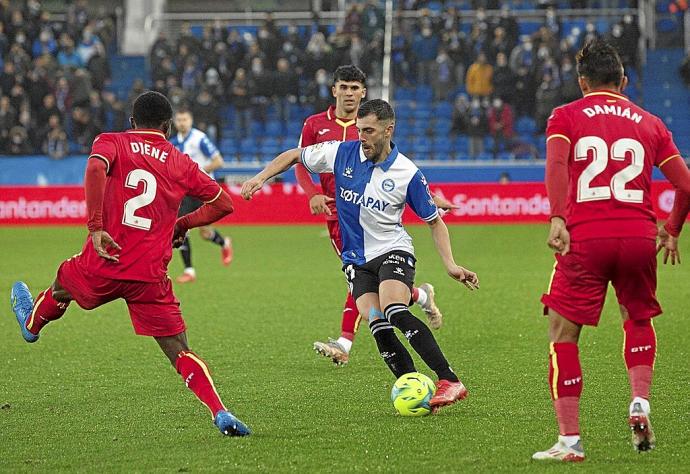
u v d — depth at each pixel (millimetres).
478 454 12070
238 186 56188
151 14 70812
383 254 14500
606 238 11570
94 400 15406
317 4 71875
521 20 67188
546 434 12992
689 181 11891
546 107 56875
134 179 13094
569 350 11844
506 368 17453
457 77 60562
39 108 58062
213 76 60062
